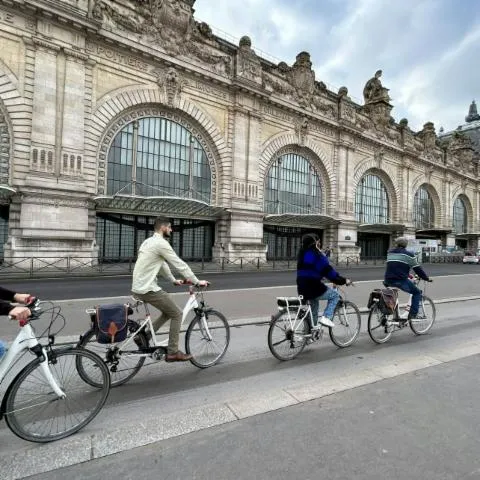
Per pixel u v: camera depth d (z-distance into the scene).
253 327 7.96
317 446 3.30
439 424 3.73
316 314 6.34
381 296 7.00
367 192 44.81
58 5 21.94
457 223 60.97
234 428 3.63
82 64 23.42
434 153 53.50
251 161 31.75
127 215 27.59
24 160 21.50
